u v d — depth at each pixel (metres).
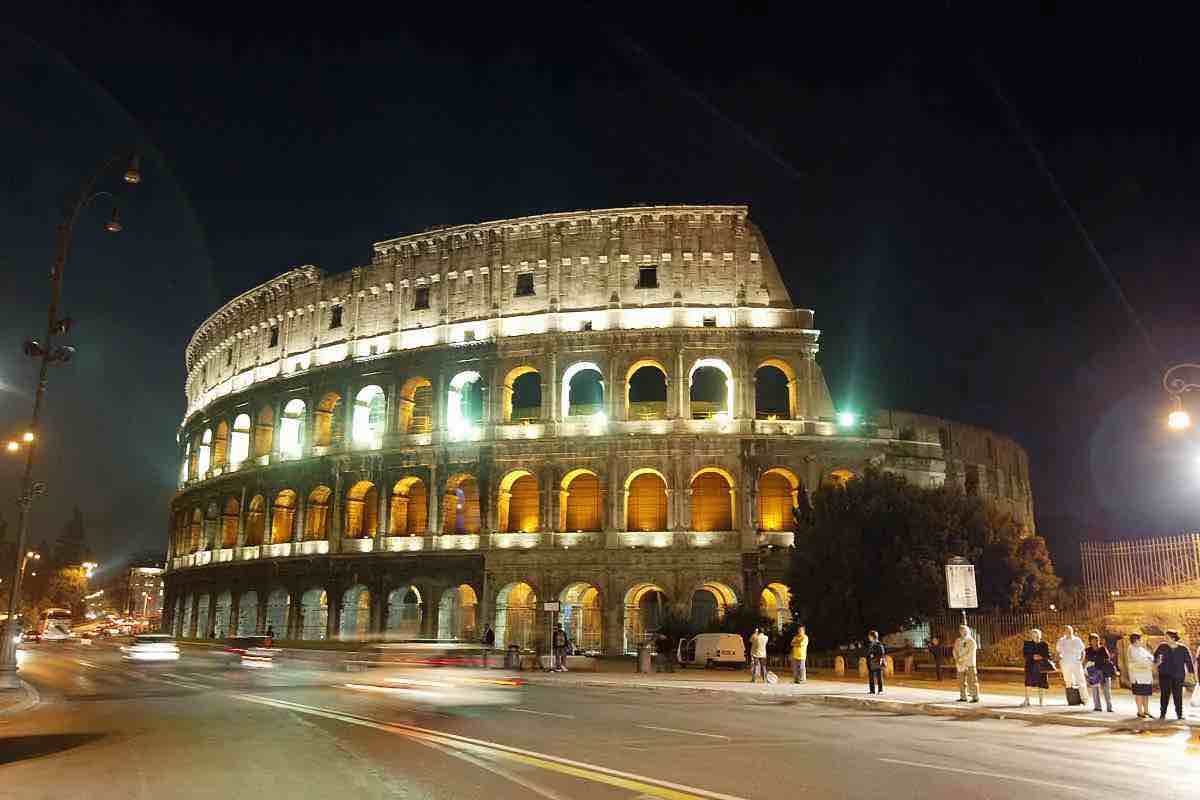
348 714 30.28
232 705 33.72
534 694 40.28
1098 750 23.52
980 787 17.48
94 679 49.84
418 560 77.94
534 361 78.88
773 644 65.06
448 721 28.27
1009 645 53.75
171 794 16.58
